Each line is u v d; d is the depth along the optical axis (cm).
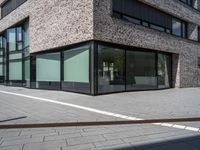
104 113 807
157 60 1847
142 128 630
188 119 724
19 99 1186
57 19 1562
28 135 561
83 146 481
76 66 1448
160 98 1232
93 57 1288
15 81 2216
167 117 737
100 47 1335
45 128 631
